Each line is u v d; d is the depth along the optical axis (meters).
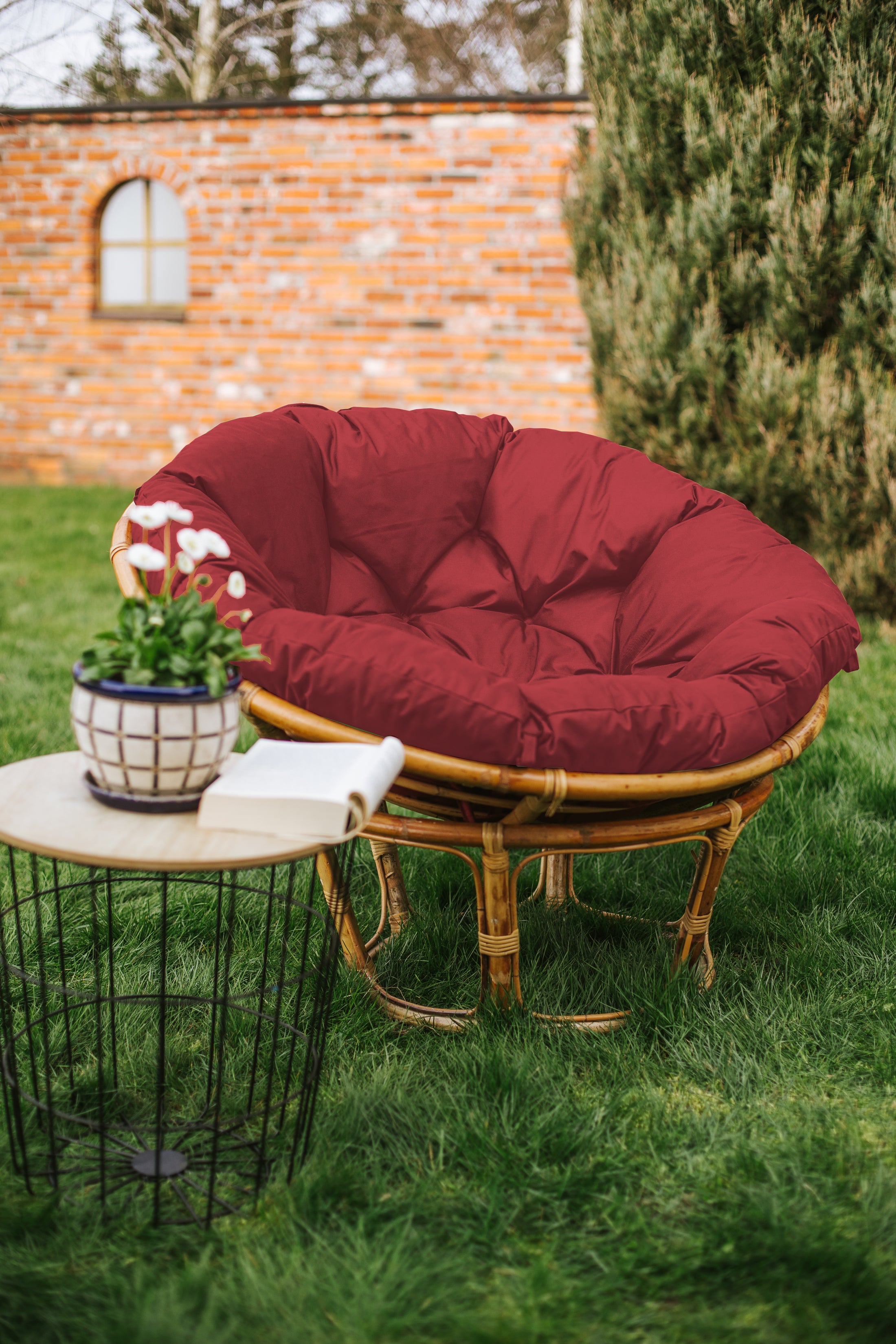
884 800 2.63
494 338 6.55
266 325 6.86
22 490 7.05
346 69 11.82
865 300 3.54
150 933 2.01
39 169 7.00
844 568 3.98
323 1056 1.54
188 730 1.21
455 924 2.06
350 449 2.22
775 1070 1.66
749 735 1.49
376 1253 1.25
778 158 3.56
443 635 2.19
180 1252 1.26
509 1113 1.50
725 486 3.95
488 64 11.99
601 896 2.24
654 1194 1.39
